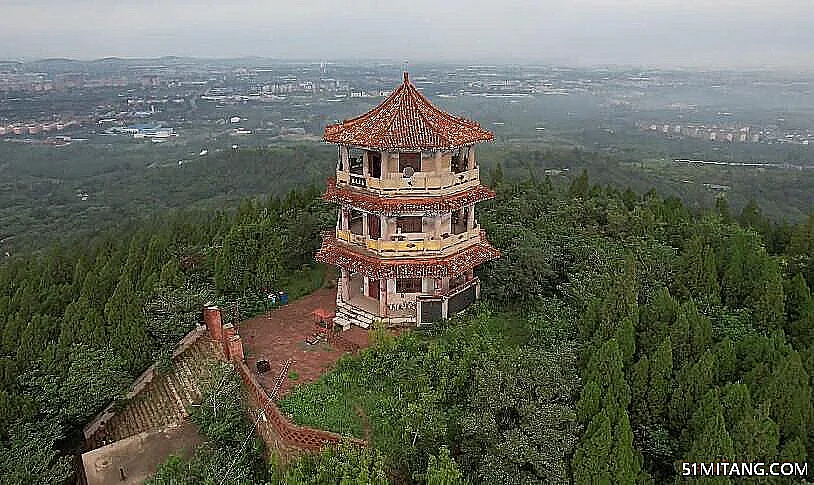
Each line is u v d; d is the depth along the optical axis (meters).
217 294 43.53
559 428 27.77
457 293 40.25
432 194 37.25
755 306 37.91
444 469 25.00
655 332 33.97
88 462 31.62
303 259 52.03
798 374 29.12
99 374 34.25
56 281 51.84
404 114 37.38
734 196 133.62
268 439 30.95
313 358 36.72
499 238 46.50
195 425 33.53
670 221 54.47
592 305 35.12
